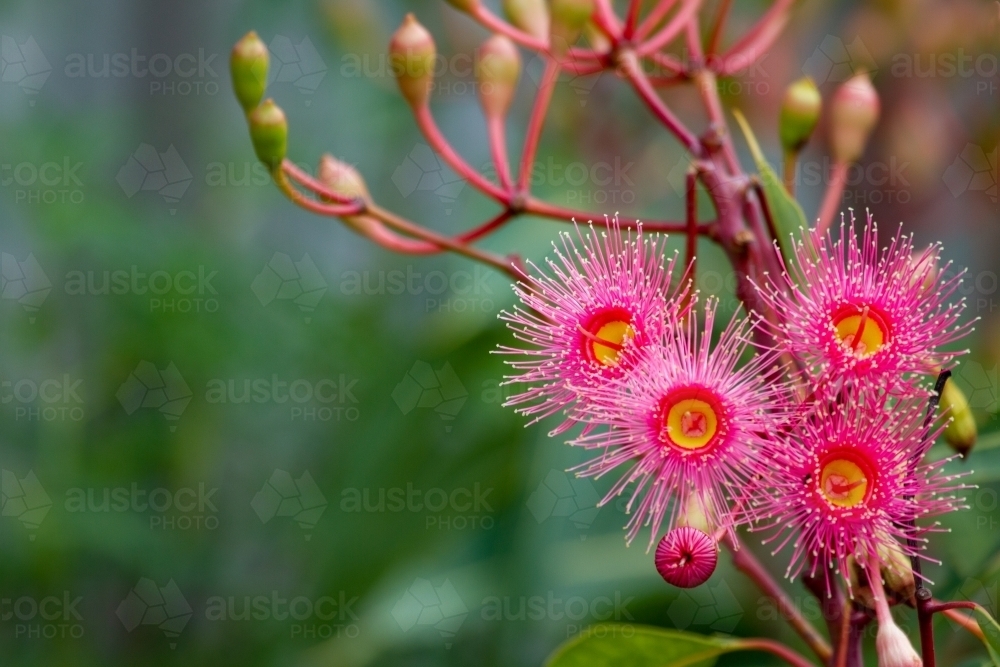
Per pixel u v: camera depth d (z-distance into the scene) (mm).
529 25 725
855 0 932
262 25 1076
